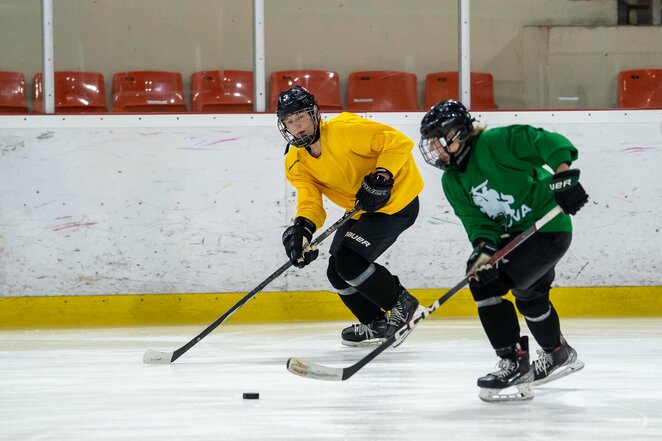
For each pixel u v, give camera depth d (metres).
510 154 8.41
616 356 12.43
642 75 22.05
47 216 18.80
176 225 19.00
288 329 17.12
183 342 15.14
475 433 7.39
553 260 8.79
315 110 12.20
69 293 18.77
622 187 19.48
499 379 8.76
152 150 18.98
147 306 18.89
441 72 22.22
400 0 22.25
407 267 19.22
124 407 8.89
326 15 22.20
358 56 22.27
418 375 10.81
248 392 9.62
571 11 22.38
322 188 13.25
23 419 8.36
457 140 8.52
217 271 19.05
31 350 14.15
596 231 19.42
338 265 12.97
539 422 7.83
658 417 8.03
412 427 7.68
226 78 21.91
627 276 19.44
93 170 18.89
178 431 7.62
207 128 19.08
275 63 22.17
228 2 22.09
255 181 19.16
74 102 21.28
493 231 8.77
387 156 12.16
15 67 20.83
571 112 19.56
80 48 21.58
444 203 19.30
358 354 13.10
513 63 22.17
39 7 20.89
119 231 18.91
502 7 22.17
